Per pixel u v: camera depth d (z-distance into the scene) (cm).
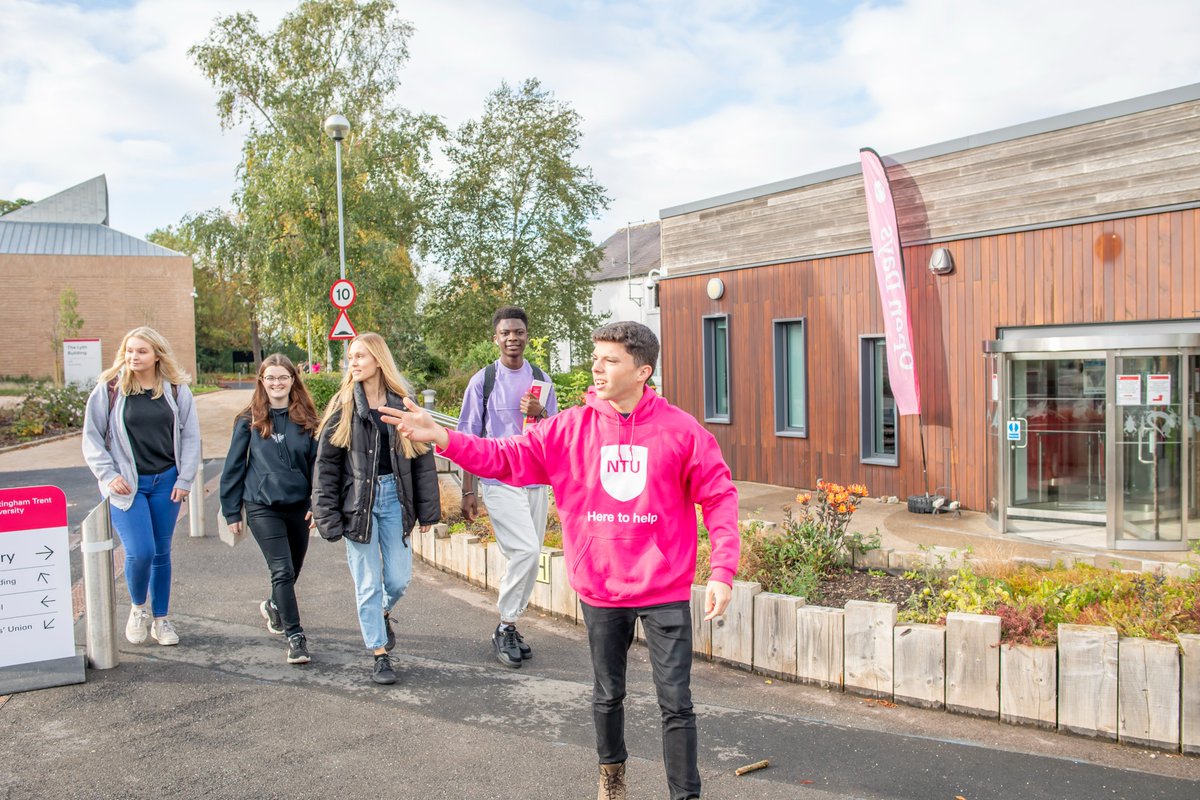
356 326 2786
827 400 1195
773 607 483
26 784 341
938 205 1048
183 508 1054
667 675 299
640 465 303
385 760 369
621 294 4341
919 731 405
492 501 502
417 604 641
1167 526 816
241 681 462
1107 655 393
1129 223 883
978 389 1016
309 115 2880
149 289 4888
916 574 591
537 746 386
